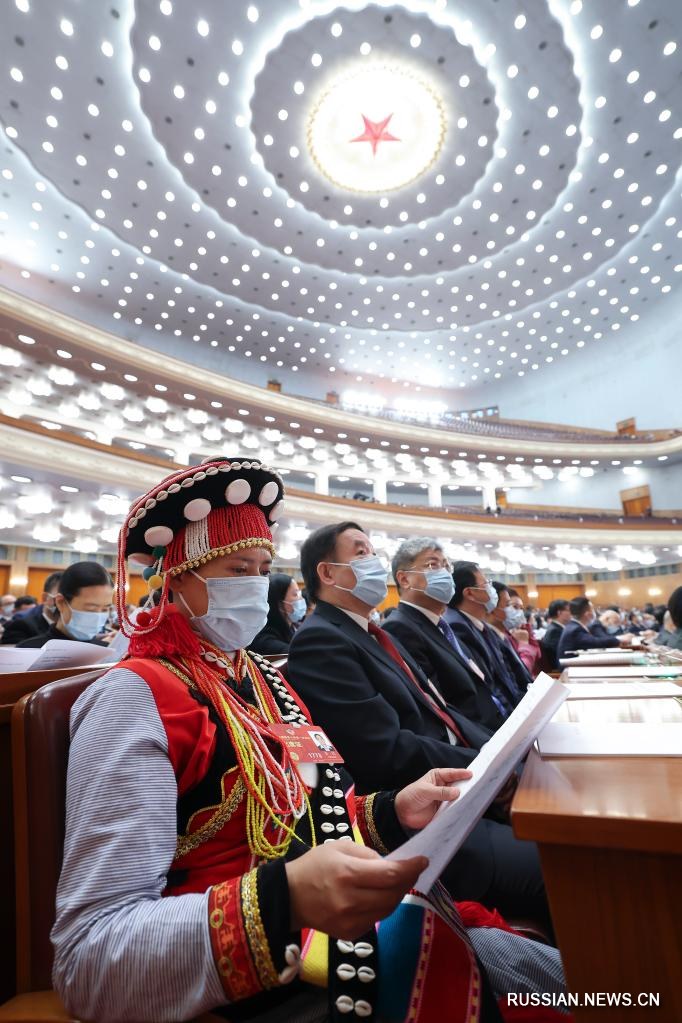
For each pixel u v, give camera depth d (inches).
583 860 20.9
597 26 443.2
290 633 115.6
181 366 619.5
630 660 111.5
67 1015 24.2
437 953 29.9
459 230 626.2
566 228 628.4
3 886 37.6
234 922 22.2
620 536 755.4
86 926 23.2
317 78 476.1
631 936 19.9
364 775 56.9
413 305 739.4
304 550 80.2
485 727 85.4
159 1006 21.7
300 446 784.9
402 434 758.5
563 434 879.7
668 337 786.8
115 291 668.7
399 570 103.0
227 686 36.8
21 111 464.4
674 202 603.8
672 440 772.0
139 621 35.6
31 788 29.6
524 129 526.3
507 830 56.0
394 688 65.9
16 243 586.2
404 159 551.8
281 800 33.4
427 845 22.8
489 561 763.4
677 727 37.7
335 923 22.0
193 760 30.2
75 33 420.5
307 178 559.8
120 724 28.6
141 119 487.5
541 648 219.0
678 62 468.4
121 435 637.9
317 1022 28.8
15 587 506.6
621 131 525.3
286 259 650.8
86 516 507.5
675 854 19.7
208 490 38.3
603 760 30.2
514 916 50.6
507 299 735.1
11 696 40.2
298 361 864.9
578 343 870.4
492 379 978.1
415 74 479.5
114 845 24.7
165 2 409.7
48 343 542.3
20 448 391.5
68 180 523.2
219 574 38.9
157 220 577.6
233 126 503.8
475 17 439.8
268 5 423.5
